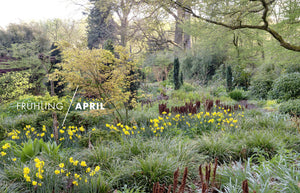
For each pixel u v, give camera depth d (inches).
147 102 476.1
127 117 284.5
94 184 122.8
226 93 679.1
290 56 423.5
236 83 775.1
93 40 1005.8
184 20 742.5
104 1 869.2
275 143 188.5
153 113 340.8
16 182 130.3
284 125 256.4
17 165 142.9
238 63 798.5
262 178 128.6
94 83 267.6
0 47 936.9
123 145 184.2
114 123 269.0
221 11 321.4
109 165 156.0
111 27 1007.6
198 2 329.7
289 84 466.3
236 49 765.9
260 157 171.0
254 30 605.9
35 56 815.7
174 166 147.0
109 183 132.4
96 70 256.8
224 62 866.8
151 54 1001.5
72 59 252.2
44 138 231.1
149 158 151.4
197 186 135.9
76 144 205.9
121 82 276.7
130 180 140.7
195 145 192.2
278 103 476.1
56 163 146.7
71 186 115.4
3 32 962.7
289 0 346.6
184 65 963.3
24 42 910.4
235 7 308.5
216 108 373.4
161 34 933.8
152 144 185.5
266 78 600.1
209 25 445.7
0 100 584.1
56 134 207.3
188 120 282.7
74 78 253.0
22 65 808.3
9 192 116.3
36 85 791.1
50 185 119.3
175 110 324.5
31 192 119.5
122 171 143.9
